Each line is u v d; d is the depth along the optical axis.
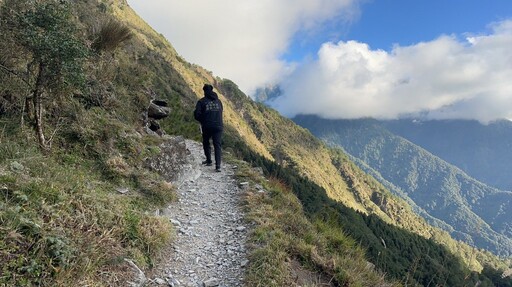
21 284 2.95
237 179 9.34
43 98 6.05
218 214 6.95
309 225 7.01
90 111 7.96
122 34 9.89
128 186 6.65
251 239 5.63
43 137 6.04
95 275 3.59
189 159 9.58
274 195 8.55
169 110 12.98
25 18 5.21
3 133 5.33
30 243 3.29
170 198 7.14
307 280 4.90
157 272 4.49
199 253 5.22
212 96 10.15
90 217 4.30
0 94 5.92
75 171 5.79
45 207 3.81
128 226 4.73
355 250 6.73
